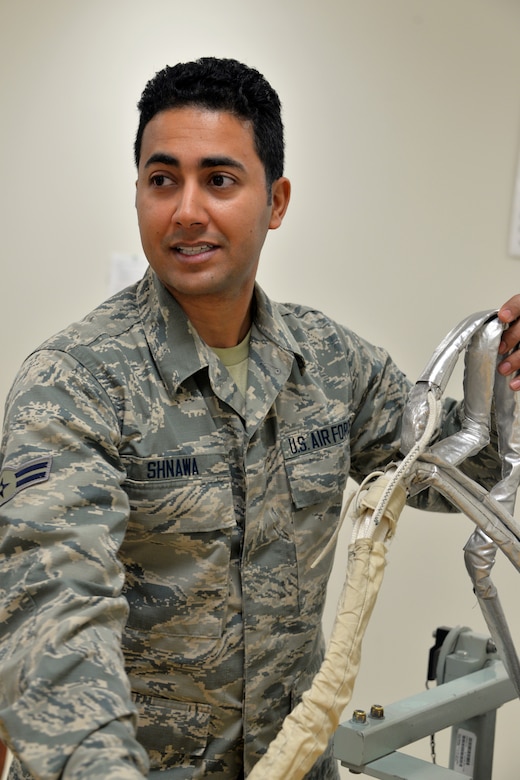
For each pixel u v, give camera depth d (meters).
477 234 2.37
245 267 1.12
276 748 0.89
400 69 2.32
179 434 1.13
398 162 2.34
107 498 0.97
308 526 1.24
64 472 0.96
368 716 1.29
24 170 2.40
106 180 2.38
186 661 1.14
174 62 2.34
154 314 1.16
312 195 2.36
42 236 2.41
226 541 1.14
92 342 1.11
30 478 0.95
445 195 2.35
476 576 1.17
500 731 2.43
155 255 1.11
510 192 2.36
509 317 1.23
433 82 2.33
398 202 2.35
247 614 1.17
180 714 1.15
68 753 0.71
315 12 2.31
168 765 1.16
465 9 2.32
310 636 1.26
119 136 2.37
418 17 2.31
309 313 1.38
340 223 2.36
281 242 2.37
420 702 1.34
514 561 1.16
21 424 1.00
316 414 1.26
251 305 1.25
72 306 2.42
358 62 2.32
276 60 2.32
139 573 1.14
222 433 1.16
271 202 1.17
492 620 1.18
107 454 1.05
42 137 2.39
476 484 1.14
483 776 1.52
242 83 1.09
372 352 1.40
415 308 2.38
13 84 2.38
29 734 0.73
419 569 2.44
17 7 2.36
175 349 1.14
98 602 0.84
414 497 1.38
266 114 1.12
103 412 1.07
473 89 2.33
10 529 0.90
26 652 0.79
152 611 1.13
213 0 2.32
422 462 1.12
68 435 1.00
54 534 0.89
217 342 1.21
